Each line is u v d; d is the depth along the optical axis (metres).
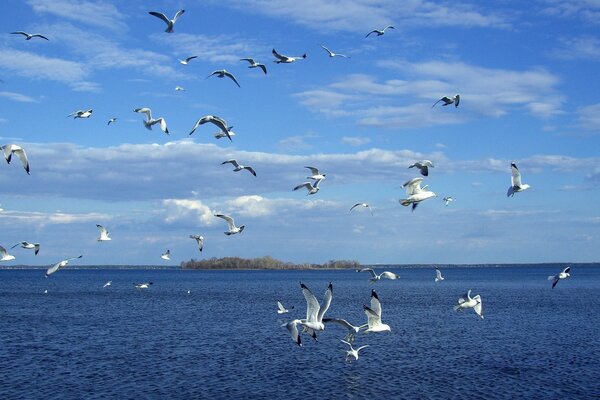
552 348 56.94
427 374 45.25
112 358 51.44
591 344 59.53
